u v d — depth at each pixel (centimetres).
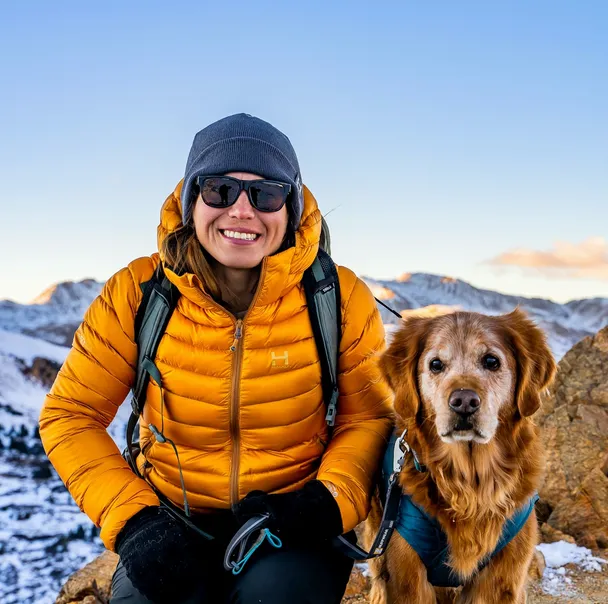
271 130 110
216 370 104
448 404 111
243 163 104
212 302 102
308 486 101
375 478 113
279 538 98
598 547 178
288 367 106
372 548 111
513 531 114
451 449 114
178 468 109
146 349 107
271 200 104
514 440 117
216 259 110
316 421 112
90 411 110
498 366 117
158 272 109
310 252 105
